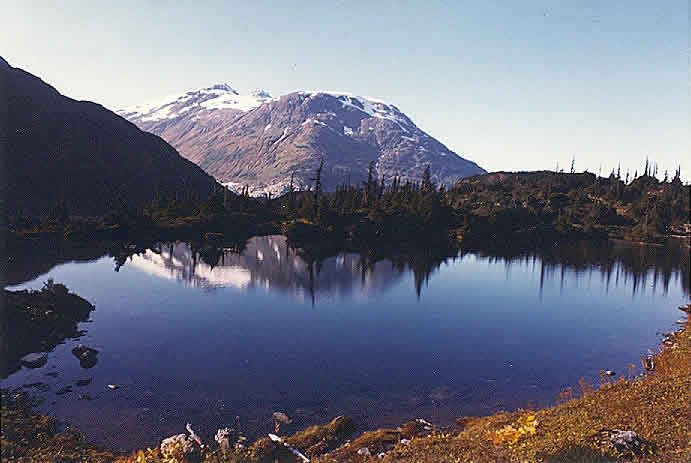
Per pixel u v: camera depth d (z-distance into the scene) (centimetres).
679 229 17725
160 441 2948
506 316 6869
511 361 4872
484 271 10769
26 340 4656
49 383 3809
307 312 6781
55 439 2714
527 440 2164
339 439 3017
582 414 2464
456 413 3562
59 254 10381
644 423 2122
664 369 4384
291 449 2764
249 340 5353
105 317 5956
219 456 2445
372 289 8538
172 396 3709
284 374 4316
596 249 14588
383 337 5666
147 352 4759
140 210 15650
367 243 14538
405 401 3784
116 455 2680
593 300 8069
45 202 18600
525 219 17100
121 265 9562
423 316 6756
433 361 4834
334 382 4169
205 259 10819
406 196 18388
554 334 5978
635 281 9900
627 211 19800
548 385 4212
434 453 2205
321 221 15050
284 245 13600
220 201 16812
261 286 8375
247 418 3375
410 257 12425
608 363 4875
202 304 6938
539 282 9638
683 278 10306
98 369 4209
